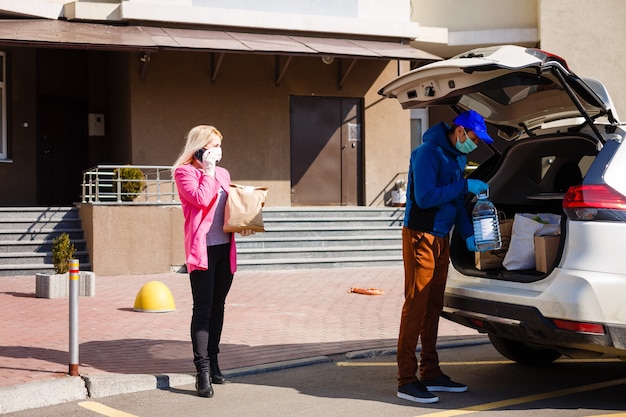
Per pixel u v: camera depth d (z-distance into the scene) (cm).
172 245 1463
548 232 590
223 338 827
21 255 1417
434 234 587
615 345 522
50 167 1931
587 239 531
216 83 1844
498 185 670
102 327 885
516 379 657
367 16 1895
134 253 1434
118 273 1423
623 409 555
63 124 1969
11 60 1862
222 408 570
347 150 1970
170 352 748
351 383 646
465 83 567
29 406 579
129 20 1695
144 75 1755
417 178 577
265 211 1666
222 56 1762
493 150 691
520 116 655
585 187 538
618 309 520
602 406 565
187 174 595
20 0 1603
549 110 634
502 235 623
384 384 641
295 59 1912
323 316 975
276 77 1894
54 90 1944
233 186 620
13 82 1862
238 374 674
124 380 620
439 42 2062
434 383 614
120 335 834
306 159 1936
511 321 563
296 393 613
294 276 1412
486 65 533
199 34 1695
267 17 1781
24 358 701
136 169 1490
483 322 589
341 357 751
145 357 723
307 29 1814
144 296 1005
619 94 2108
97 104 2025
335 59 1948
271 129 1892
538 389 620
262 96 1884
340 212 1722
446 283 623
